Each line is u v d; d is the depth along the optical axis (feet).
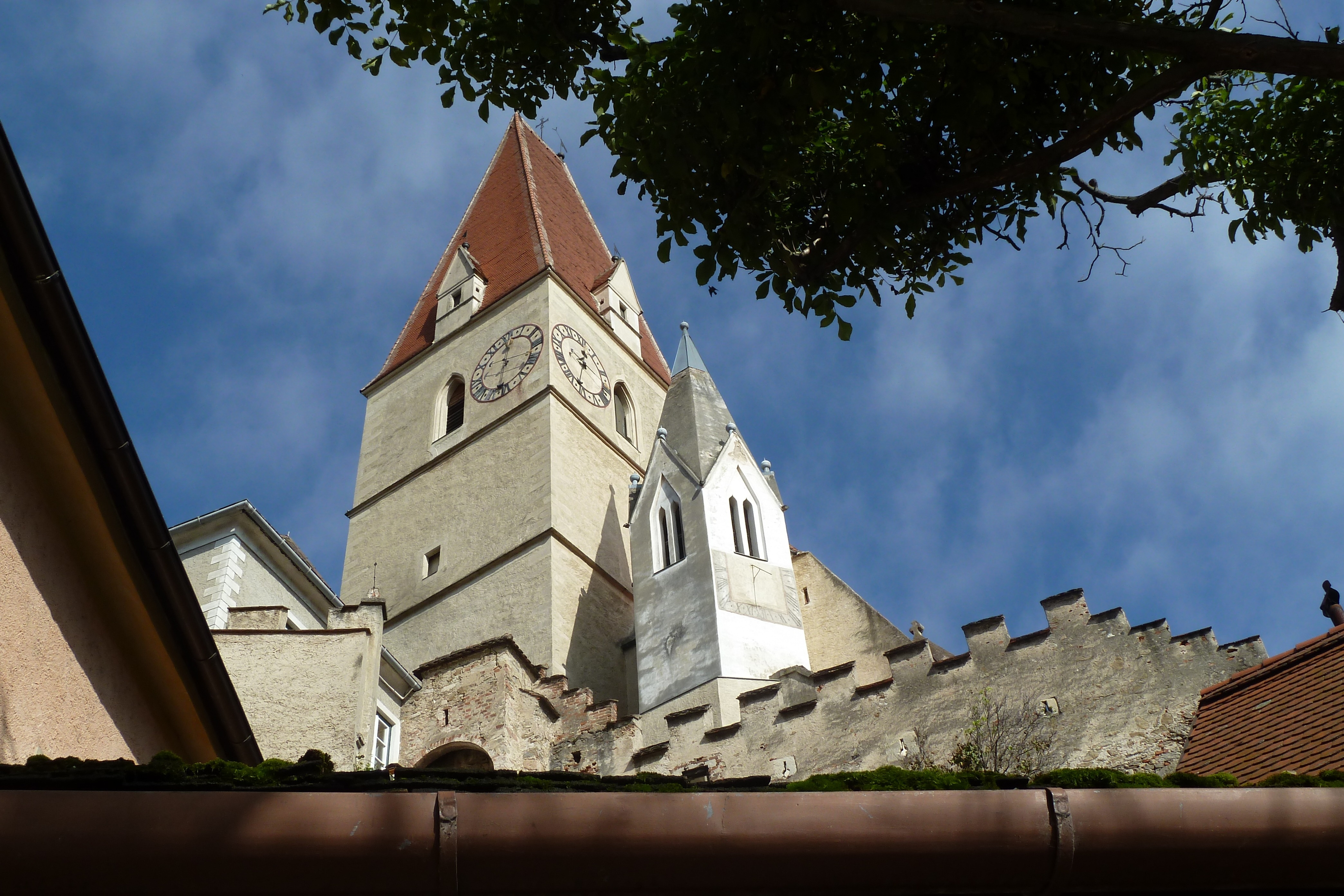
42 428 33.96
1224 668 90.48
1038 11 25.68
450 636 140.05
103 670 38.55
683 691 119.96
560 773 24.54
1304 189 34.94
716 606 123.44
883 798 22.56
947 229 33.01
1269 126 35.47
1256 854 22.85
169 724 43.34
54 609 35.63
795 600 129.49
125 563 37.19
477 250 188.96
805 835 21.99
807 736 102.83
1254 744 42.47
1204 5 30.94
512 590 138.62
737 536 132.67
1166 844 22.66
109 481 34.99
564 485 146.92
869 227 31.78
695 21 30.78
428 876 20.95
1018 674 96.63
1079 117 30.81
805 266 32.50
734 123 29.91
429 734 115.75
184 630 39.27
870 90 30.89
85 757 36.73
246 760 45.85
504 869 21.18
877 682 101.91
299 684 82.79
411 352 180.96
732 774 104.42
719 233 32.17
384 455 168.76
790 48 29.86
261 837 20.54
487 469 153.79
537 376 157.89
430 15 33.65
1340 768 37.88
